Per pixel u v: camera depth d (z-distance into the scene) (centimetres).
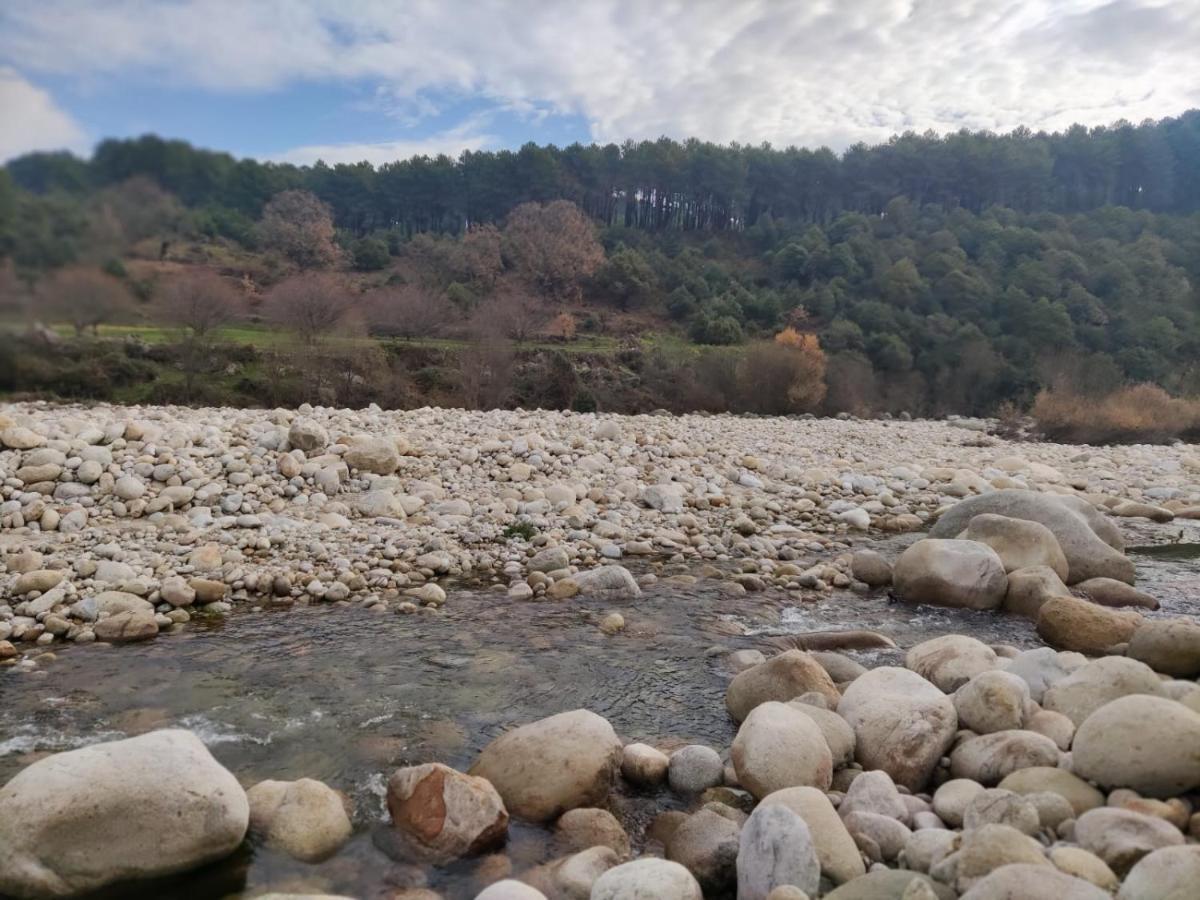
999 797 359
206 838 359
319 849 373
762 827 342
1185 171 6944
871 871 340
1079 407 2698
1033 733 432
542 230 5625
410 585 811
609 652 646
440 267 4950
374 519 1006
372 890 350
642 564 920
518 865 369
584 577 809
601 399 3569
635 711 541
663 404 3703
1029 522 862
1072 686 484
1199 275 5325
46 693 540
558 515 1072
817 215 7606
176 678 571
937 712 464
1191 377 3666
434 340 3672
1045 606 690
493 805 386
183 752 379
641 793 436
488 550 930
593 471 1310
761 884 330
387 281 4228
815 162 7506
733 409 3784
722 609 767
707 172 7206
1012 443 2391
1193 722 382
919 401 4319
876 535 1118
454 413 1791
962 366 4403
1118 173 7162
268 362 2609
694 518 1093
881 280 5391
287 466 1097
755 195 7550
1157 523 1231
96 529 889
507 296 4672
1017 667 541
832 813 369
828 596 824
